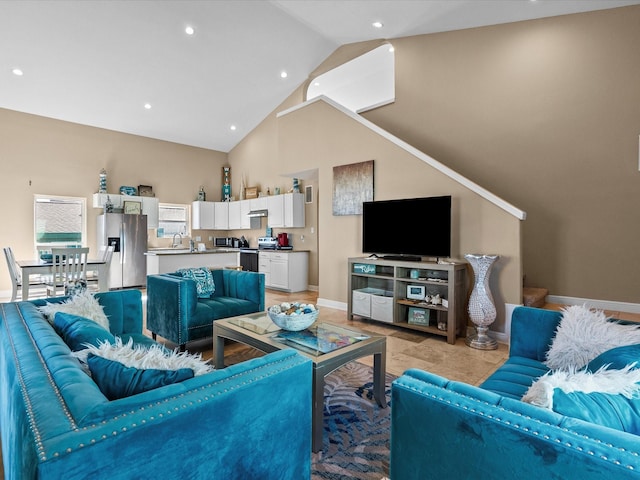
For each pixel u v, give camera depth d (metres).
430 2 4.55
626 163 4.14
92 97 6.22
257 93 7.11
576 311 1.85
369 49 5.97
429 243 4.00
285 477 1.26
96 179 7.16
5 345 1.37
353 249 5.04
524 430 0.80
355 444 1.90
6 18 4.44
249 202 8.13
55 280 4.31
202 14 4.97
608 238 4.25
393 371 2.90
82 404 0.85
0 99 5.95
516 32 4.78
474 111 5.09
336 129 5.25
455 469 0.92
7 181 6.20
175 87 6.37
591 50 4.31
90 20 4.69
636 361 1.12
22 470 0.81
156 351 1.18
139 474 0.85
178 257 5.64
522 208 4.76
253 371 1.18
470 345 3.50
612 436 0.73
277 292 6.82
